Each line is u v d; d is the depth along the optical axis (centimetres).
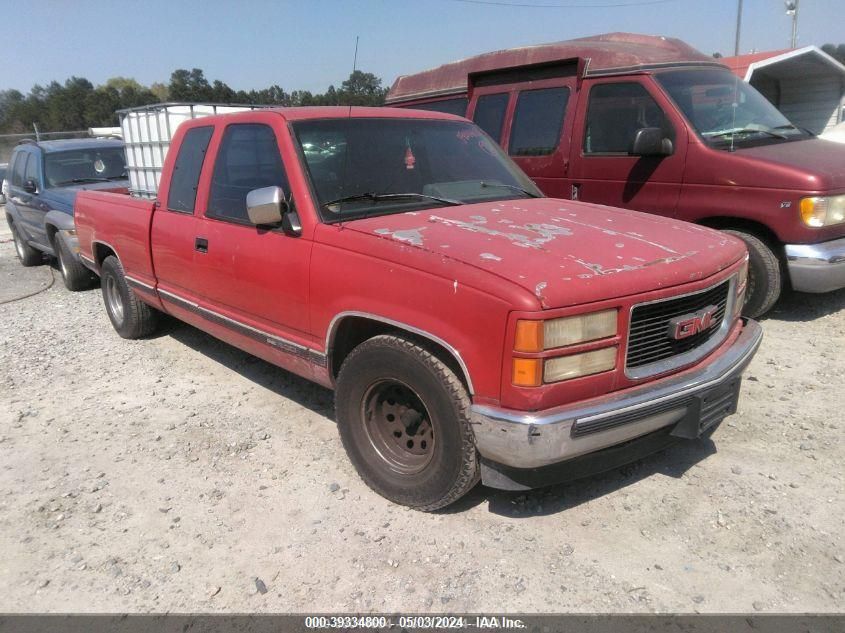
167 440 411
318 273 337
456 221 337
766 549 290
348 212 351
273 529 318
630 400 272
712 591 267
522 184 434
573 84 645
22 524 330
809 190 505
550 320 254
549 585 273
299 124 381
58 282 917
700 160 555
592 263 280
